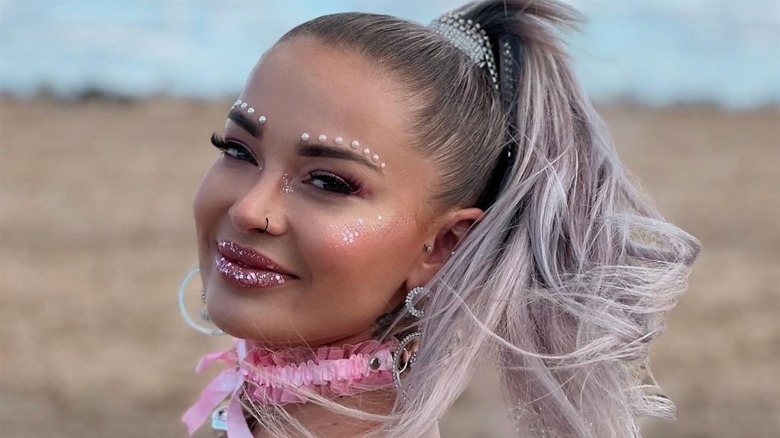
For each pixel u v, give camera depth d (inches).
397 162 74.4
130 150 833.5
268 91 74.4
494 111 84.7
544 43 90.1
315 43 75.6
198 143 914.7
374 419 74.6
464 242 80.2
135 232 461.1
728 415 238.1
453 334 78.3
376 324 79.4
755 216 549.0
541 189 83.4
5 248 413.1
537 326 81.4
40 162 727.1
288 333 73.7
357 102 73.1
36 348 275.6
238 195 74.2
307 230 71.6
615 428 80.6
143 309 319.9
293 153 72.6
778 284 375.9
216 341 284.8
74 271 372.5
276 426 76.2
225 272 73.9
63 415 228.8
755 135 1080.2
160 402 239.9
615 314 81.4
